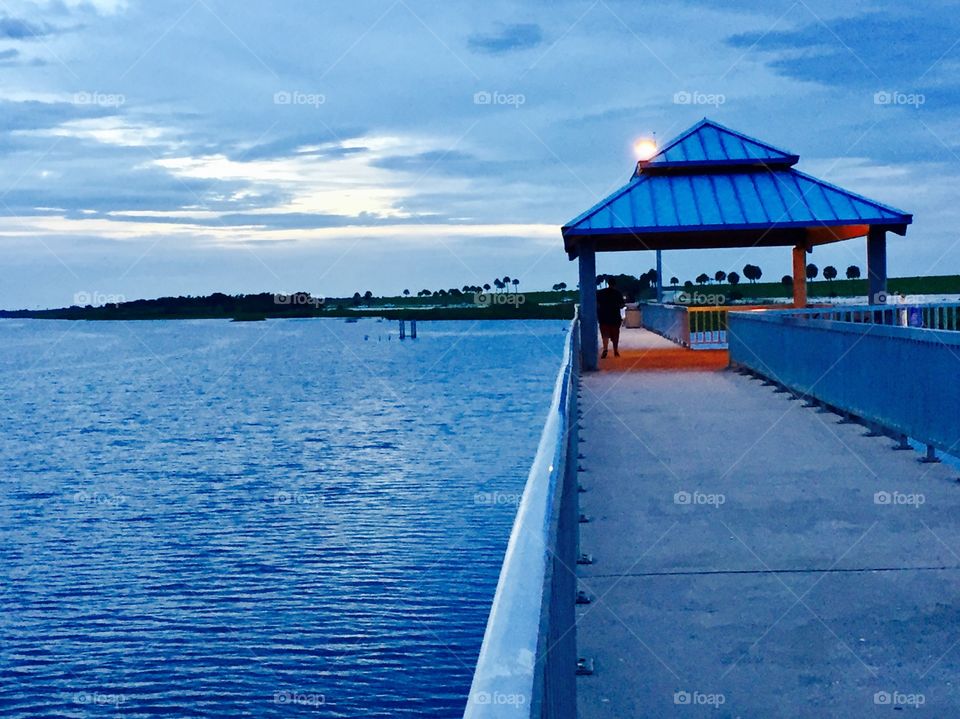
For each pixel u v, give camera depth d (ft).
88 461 275.18
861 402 39.45
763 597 19.27
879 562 21.22
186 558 157.89
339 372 576.20
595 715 14.26
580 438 39.96
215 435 315.17
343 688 99.60
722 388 57.21
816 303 87.81
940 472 30.60
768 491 28.66
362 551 151.84
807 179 72.38
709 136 76.43
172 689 104.68
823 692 14.83
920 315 59.06
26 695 106.93
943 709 14.14
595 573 21.26
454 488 203.62
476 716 5.35
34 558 165.37
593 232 70.44
